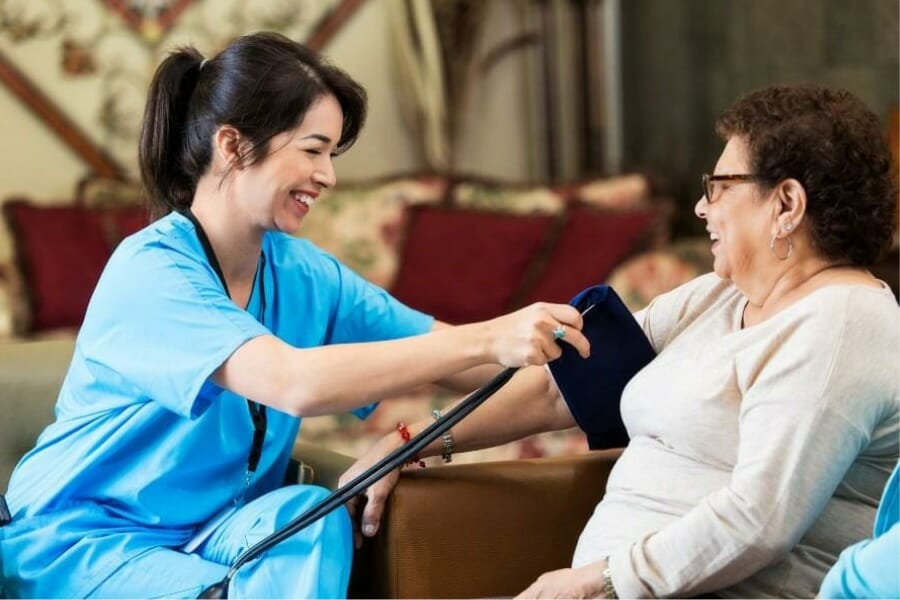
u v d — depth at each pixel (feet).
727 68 21.30
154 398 8.65
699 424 8.09
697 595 7.84
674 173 22.75
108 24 21.90
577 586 7.90
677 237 22.54
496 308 19.98
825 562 7.92
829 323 7.62
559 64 24.21
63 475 9.11
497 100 24.29
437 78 22.90
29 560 8.91
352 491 8.59
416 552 8.89
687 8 22.17
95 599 8.75
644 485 8.30
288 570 8.46
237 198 8.97
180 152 9.21
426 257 20.20
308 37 22.98
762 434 7.63
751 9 20.59
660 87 23.08
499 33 24.22
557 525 9.19
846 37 18.58
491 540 9.05
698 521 7.64
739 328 8.42
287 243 9.86
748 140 8.08
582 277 19.94
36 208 19.74
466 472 9.11
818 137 7.93
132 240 8.99
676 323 9.04
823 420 7.50
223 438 9.13
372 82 23.38
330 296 9.98
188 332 8.55
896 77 17.62
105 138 21.97
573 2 24.08
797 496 7.51
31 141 21.58
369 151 23.41
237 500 9.35
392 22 23.07
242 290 9.38
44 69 21.58
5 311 18.80
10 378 10.52
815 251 8.11
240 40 9.02
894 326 7.66
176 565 8.73
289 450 9.71
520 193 21.01
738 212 8.15
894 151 16.60
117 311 8.75
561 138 24.32
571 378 9.10
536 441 15.66
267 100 8.77
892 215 8.16
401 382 8.31
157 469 9.05
